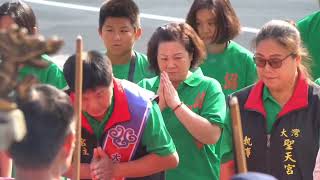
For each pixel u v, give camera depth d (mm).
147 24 33562
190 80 12961
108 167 11109
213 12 14656
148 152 11352
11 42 6926
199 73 13117
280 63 11195
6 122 6965
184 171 12844
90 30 32594
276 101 11531
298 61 11445
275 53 11172
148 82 13320
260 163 11555
